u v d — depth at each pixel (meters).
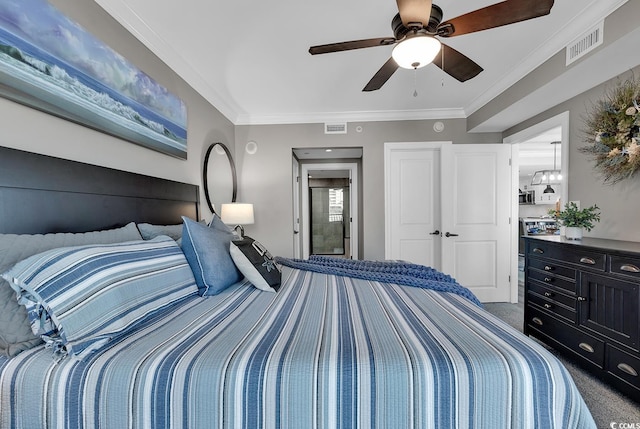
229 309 1.24
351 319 1.11
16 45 1.17
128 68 1.79
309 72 2.62
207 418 0.77
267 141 3.85
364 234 3.86
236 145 3.84
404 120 3.78
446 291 1.54
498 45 2.22
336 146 3.83
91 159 1.56
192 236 1.51
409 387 0.77
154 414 0.77
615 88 2.16
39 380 0.80
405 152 3.82
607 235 2.24
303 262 2.30
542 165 7.37
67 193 1.37
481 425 0.76
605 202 2.25
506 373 0.78
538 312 2.36
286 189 3.85
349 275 1.87
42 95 1.27
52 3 1.34
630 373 1.62
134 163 1.89
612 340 1.72
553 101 2.69
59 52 1.35
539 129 3.04
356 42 1.61
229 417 0.77
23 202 1.18
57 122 1.37
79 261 0.96
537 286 2.37
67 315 0.87
